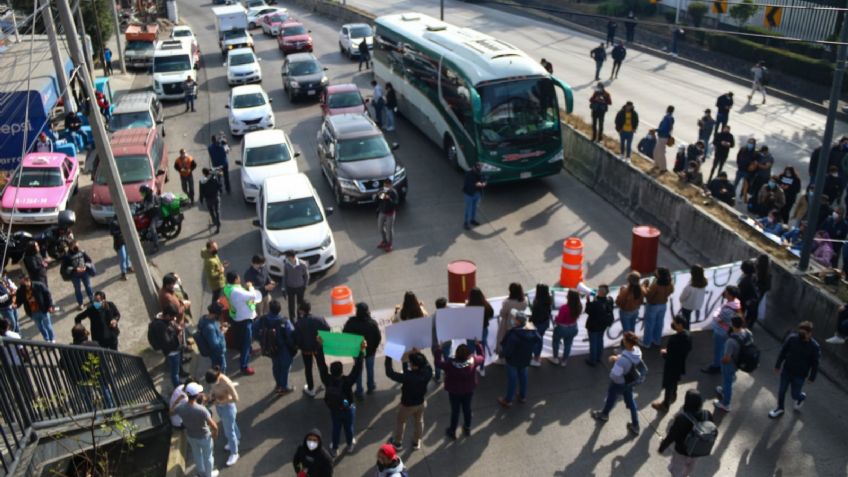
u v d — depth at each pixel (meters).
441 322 11.00
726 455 10.15
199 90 32.72
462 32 24.20
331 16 52.78
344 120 20.86
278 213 16.14
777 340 12.89
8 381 7.84
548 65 23.16
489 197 19.83
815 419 10.85
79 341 10.72
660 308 12.28
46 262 16.52
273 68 36.38
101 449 9.88
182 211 19.61
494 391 11.77
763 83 26.81
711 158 21.25
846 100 26.84
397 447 10.47
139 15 50.62
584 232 17.44
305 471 8.74
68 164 19.98
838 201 16.44
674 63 33.72
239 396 11.88
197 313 14.65
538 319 11.73
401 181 19.16
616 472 9.91
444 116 21.94
